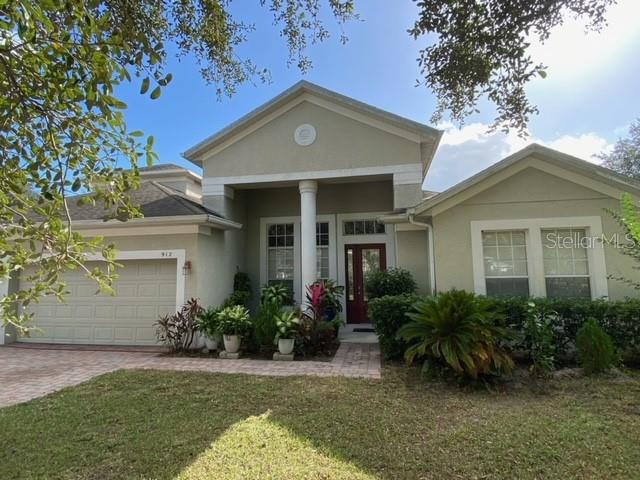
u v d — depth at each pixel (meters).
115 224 10.02
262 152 11.86
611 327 6.95
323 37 5.33
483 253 8.76
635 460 3.62
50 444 4.15
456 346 6.03
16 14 1.92
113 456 3.87
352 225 13.16
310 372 7.19
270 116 11.91
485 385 5.84
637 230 6.07
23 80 2.17
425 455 3.79
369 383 6.36
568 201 8.45
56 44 2.07
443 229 8.91
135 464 3.70
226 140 12.07
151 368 7.65
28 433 4.45
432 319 6.29
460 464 3.61
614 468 3.49
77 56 2.12
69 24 2.08
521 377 6.30
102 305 10.41
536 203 8.58
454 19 4.02
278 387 6.18
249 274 13.40
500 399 5.46
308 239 11.38
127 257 10.25
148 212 10.18
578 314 7.06
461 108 4.73
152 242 10.22
